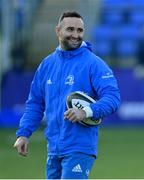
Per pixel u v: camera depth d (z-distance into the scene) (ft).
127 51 232.53
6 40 209.15
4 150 148.56
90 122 56.24
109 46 233.55
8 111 200.95
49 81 59.06
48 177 60.13
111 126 198.70
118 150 145.48
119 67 224.33
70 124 57.16
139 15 241.35
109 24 237.04
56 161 59.00
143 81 198.39
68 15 57.72
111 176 106.83
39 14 232.73
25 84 200.44
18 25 220.84
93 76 56.95
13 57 216.54
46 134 59.31
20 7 222.48
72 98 56.18
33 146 155.74
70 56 58.23
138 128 194.18
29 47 222.89
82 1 229.66
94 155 57.93
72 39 57.47
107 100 55.11
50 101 58.75
